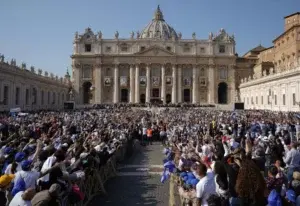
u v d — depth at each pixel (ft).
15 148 47.21
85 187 42.63
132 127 111.04
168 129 117.60
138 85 375.04
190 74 382.63
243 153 34.14
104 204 44.78
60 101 316.60
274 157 50.31
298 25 241.76
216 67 378.94
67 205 32.71
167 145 92.38
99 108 297.53
